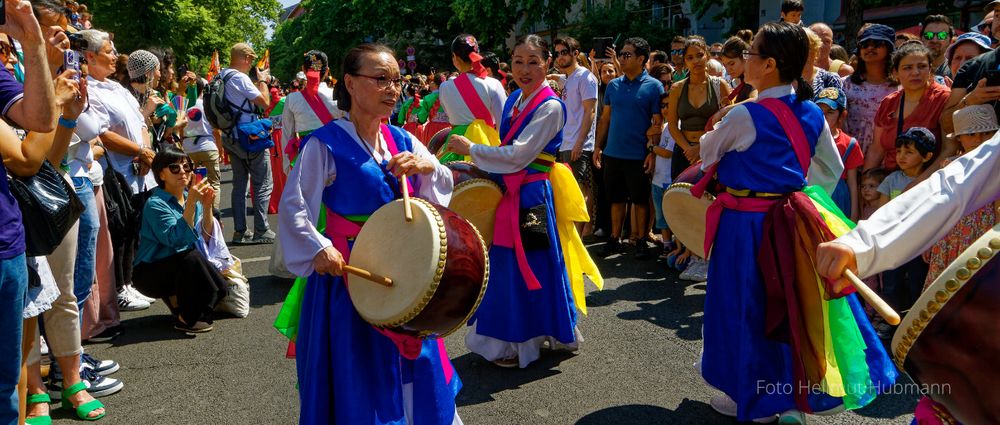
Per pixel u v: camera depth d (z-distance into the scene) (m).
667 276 5.96
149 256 4.77
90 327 4.62
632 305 5.22
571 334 4.11
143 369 4.22
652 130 6.35
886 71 4.99
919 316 1.75
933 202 1.90
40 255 2.81
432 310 2.44
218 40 27.56
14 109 2.48
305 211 2.56
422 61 31.84
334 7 33.69
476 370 4.13
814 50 4.88
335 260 2.51
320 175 2.61
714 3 18.55
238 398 3.82
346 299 2.62
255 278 6.20
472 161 4.14
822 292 3.00
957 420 1.83
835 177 3.34
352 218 2.67
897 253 1.89
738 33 6.02
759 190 3.15
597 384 3.88
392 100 2.62
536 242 3.97
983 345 1.67
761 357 3.15
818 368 3.02
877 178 4.78
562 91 7.68
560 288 4.09
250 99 7.38
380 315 2.47
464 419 3.53
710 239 3.31
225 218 9.38
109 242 4.74
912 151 4.39
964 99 3.89
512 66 3.99
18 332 2.59
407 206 2.51
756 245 3.16
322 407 2.60
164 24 25.05
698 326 4.74
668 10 21.50
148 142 5.72
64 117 2.95
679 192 3.69
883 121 4.79
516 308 4.02
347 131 2.66
